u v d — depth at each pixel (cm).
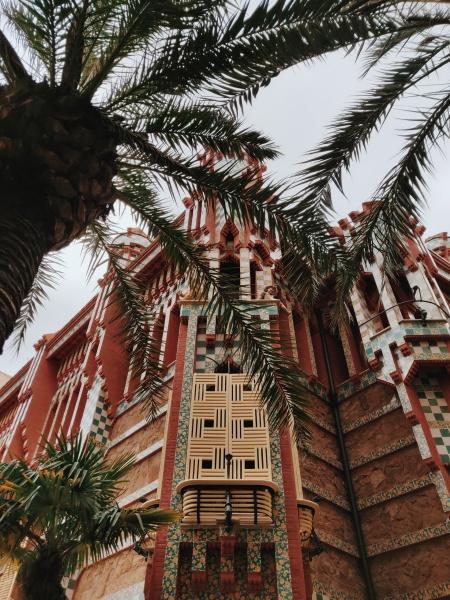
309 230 886
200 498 1040
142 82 845
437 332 1495
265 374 891
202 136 965
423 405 1416
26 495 785
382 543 1273
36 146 640
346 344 1772
